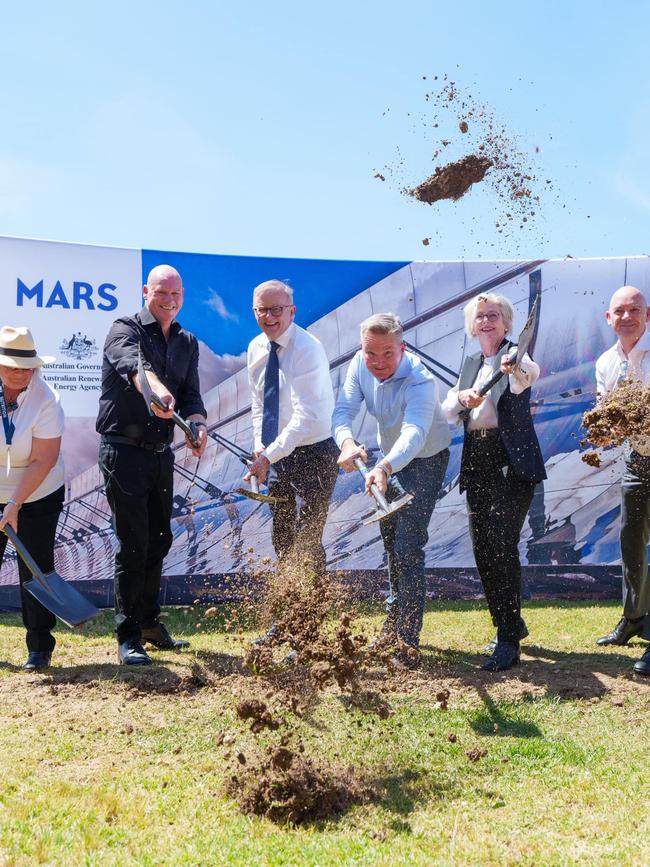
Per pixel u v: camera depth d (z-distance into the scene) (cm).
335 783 324
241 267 770
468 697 441
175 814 305
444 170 513
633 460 548
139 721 407
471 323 522
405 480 514
